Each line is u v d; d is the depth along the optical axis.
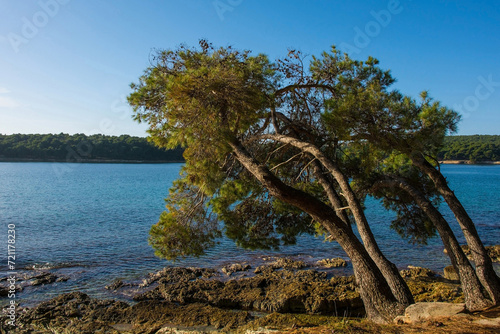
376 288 7.64
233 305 13.29
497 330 5.74
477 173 113.38
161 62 9.36
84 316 12.34
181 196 10.60
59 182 79.38
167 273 16.89
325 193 11.55
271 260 19.72
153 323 11.77
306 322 11.34
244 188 10.93
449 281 15.09
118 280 16.14
